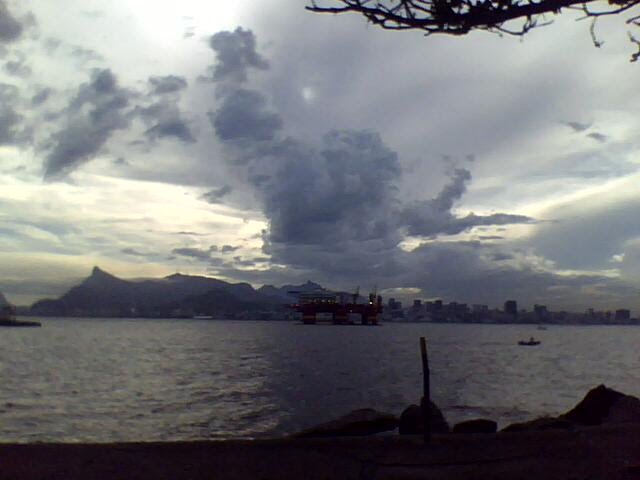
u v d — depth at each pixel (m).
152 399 36.84
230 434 25.42
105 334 167.50
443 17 4.83
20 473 7.00
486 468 7.47
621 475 7.17
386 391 41.50
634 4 4.71
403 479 7.01
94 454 7.88
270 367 62.19
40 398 37.34
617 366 73.00
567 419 13.18
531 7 4.72
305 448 8.33
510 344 139.00
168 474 7.09
